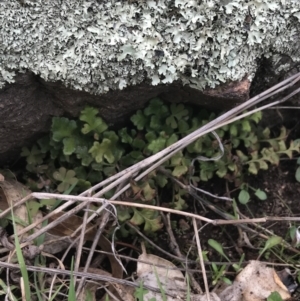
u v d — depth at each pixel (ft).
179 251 0.78
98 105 0.75
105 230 0.76
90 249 0.73
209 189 0.86
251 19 0.68
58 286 0.72
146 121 0.80
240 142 0.88
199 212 0.84
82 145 0.79
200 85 0.71
